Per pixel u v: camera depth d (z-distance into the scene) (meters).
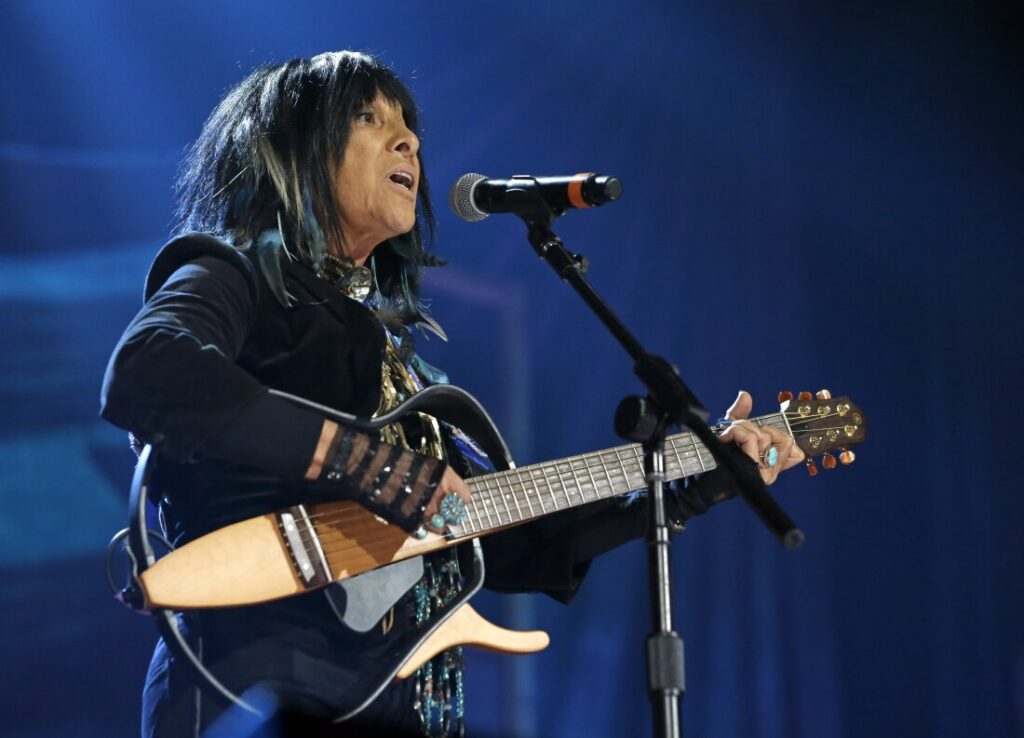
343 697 6.43
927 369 21.20
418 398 7.07
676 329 20.70
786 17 20.98
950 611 20.73
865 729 20.39
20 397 14.95
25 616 14.59
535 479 7.39
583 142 19.88
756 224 21.09
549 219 7.46
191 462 6.55
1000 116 21.28
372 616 6.57
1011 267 21.20
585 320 20.48
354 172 7.58
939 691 20.53
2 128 15.29
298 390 6.79
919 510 20.97
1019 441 20.98
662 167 20.67
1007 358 21.09
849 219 21.25
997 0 21.09
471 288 19.92
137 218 15.82
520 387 19.95
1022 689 20.39
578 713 20.00
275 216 7.34
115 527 15.08
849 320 21.19
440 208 19.16
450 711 7.13
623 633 20.42
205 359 6.03
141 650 14.95
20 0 15.36
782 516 5.91
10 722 14.29
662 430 6.42
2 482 14.72
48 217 15.40
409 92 8.10
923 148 21.38
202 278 6.46
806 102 21.17
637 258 20.75
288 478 6.26
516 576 7.93
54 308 15.25
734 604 20.62
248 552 6.36
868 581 20.78
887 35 21.30
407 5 18.17
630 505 7.96
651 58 20.33
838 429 8.56
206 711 6.27
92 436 15.20
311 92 7.61
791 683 20.41
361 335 7.01
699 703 20.28
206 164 7.68
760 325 20.98
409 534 6.62
